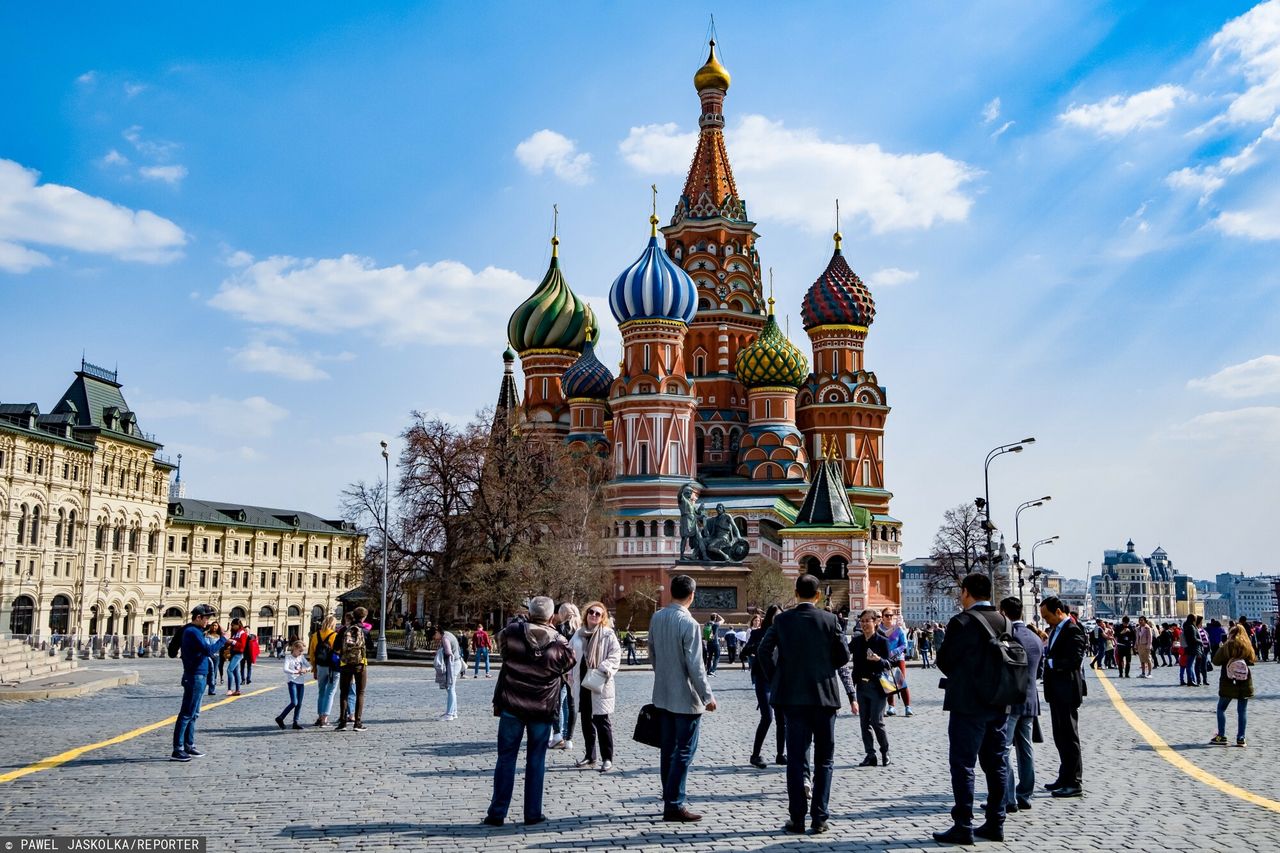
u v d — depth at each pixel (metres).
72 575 110.75
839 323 130.25
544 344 133.38
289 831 14.09
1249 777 18.73
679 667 15.06
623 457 112.75
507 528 82.19
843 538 100.25
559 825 14.55
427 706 33.03
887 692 20.19
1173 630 59.59
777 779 18.56
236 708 31.84
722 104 138.12
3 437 99.06
